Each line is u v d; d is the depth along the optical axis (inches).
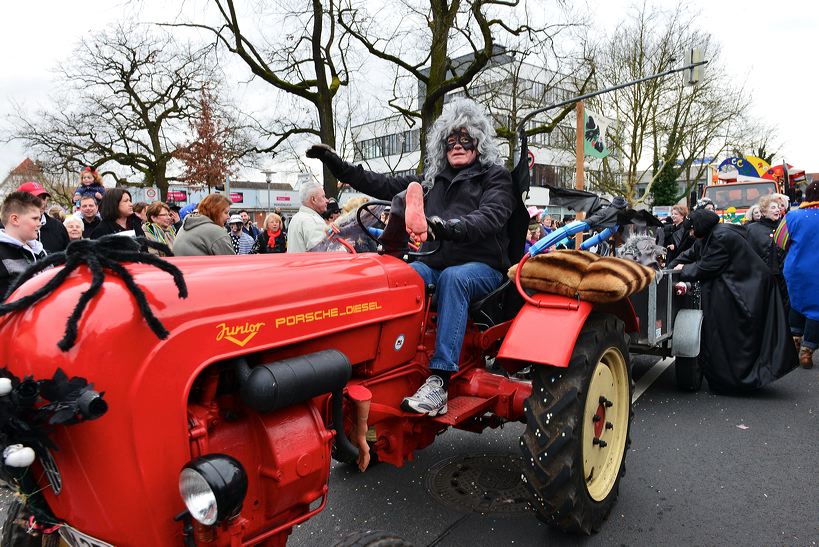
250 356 69.1
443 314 102.2
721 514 112.5
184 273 66.2
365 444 81.7
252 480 65.1
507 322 122.0
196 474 53.4
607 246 163.6
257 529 65.9
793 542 102.4
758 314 186.4
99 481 55.2
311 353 71.0
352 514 113.2
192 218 168.9
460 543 102.7
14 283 62.4
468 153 116.0
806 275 215.0
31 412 52.9
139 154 909.2
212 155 872.9
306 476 66.5
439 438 153.4
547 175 1380.4
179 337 57.8
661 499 118.9
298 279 74.8
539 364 99.4
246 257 86.3
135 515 55.8
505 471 132.0
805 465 135.2
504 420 118.0
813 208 212.7
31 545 72.8
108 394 53.4
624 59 1052.5
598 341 101.4
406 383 100.0
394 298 90.5
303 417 68.2
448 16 537.0
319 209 211.6
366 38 578.9
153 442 55.7
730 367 189.6
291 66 576.4
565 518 96.0
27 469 58.9
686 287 200.5
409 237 113.2
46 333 55.6
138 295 55.0
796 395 192.9
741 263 188.7
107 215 198.1
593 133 345.4
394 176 133.0
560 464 93.4
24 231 138.9
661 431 158.9
